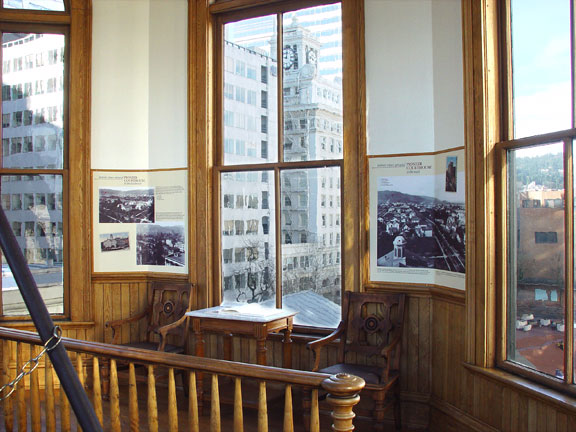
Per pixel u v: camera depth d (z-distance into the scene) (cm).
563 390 316
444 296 429
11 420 361
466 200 391
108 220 578
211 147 552
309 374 252
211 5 552
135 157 584
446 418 423
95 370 316
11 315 569
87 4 572
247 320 455
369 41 475
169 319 560
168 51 575
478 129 379
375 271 471
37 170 572
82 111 570
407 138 460
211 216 552
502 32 373
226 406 502
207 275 548
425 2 453
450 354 422
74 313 567
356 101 477
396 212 464
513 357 365
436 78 443
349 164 480
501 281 371
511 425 351
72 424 466
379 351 454
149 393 296
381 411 407
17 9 570
